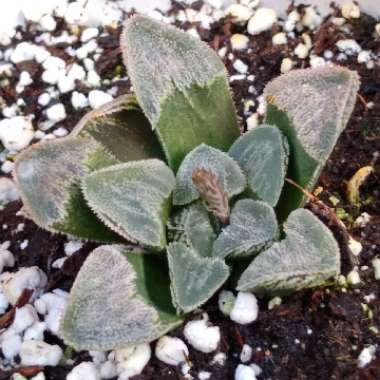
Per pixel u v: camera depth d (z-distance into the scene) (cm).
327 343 10
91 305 9
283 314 10
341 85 10
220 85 11
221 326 10
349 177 12
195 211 10
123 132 11
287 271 9
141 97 10
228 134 11
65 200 10
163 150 11
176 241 10
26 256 12
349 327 10
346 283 10
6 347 11
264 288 10
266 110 10
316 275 9
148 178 10
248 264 10
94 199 9
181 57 10
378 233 11
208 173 9
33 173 10
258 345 10
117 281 9
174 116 11
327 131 10
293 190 10
